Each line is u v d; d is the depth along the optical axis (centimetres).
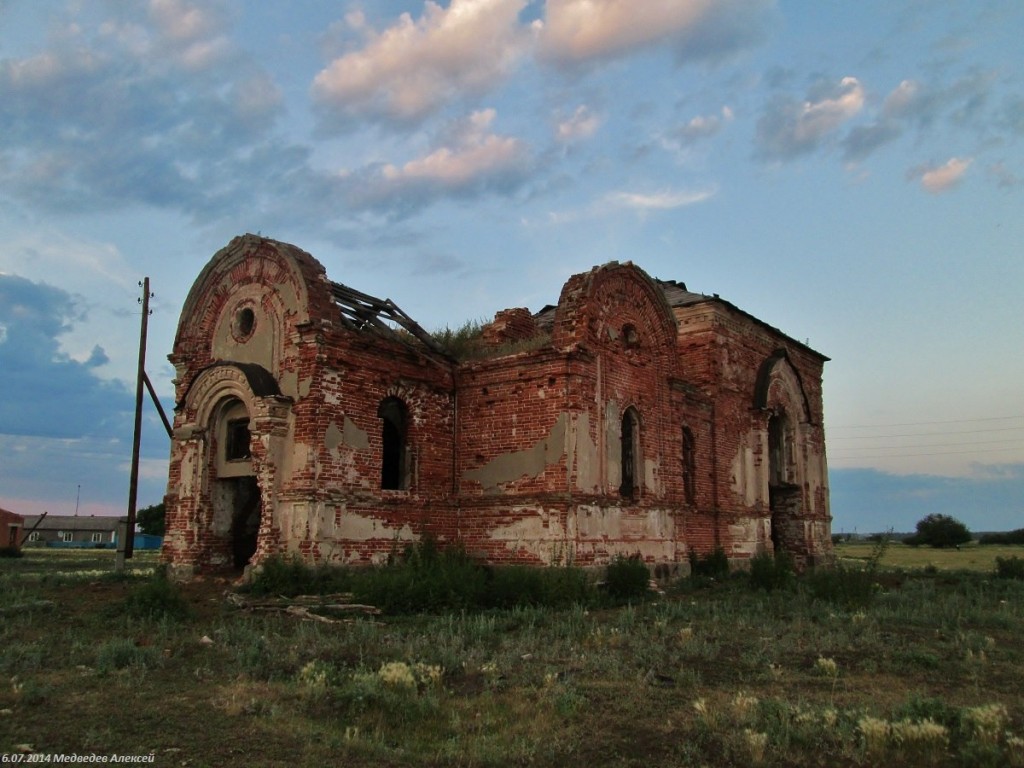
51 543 9338
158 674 930
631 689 891
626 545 2034
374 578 1527
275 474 1747
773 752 679
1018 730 748
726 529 2564
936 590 2183
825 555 3231
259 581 1612
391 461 2023
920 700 798
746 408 2816
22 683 852
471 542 2002
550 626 1369
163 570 1895
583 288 2008
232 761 635
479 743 697
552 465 1898
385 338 1934
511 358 1997
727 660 1084
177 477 1980
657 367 2269
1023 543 9312
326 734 711
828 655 1122
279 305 1886
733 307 2739
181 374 2103
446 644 1139
